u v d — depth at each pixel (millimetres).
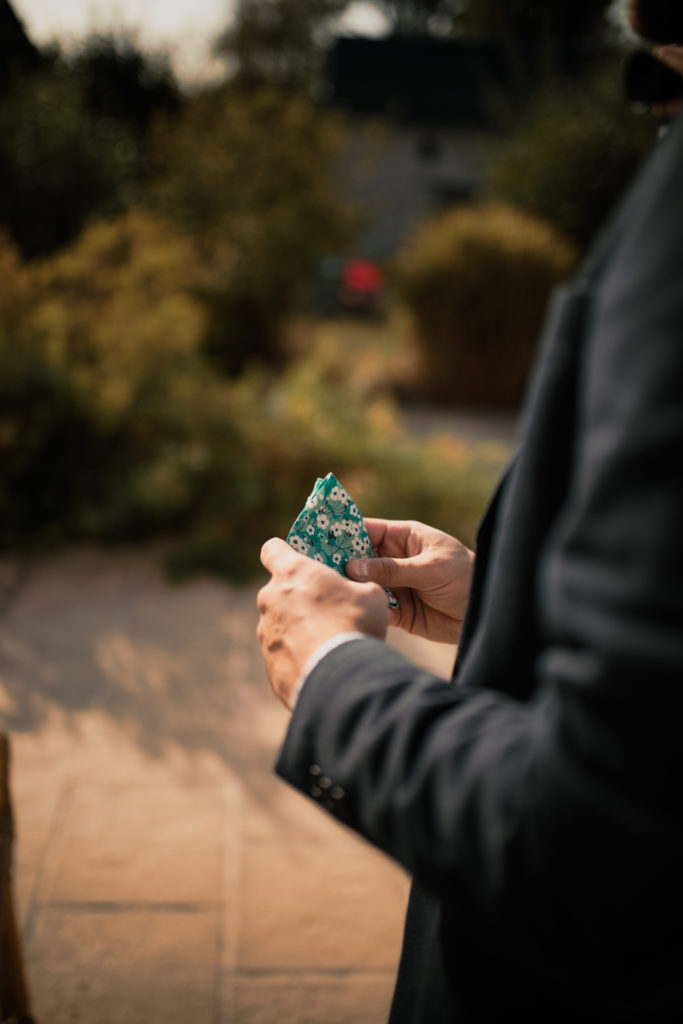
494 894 485
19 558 3977
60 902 2002
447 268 8234
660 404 428
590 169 10320
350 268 13789
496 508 703
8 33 8664
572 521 475
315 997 1795
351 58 22172
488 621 610
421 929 748
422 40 22516
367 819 558
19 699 2832
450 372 8414
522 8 24578
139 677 3025
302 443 4684
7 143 7215
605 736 432
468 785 507
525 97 13477
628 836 428
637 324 450
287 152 8828
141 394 4652
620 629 423
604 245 550
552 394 559
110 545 4152
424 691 569
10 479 4230
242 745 2668
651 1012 490
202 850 2205
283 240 8375
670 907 439
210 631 3412
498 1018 588
